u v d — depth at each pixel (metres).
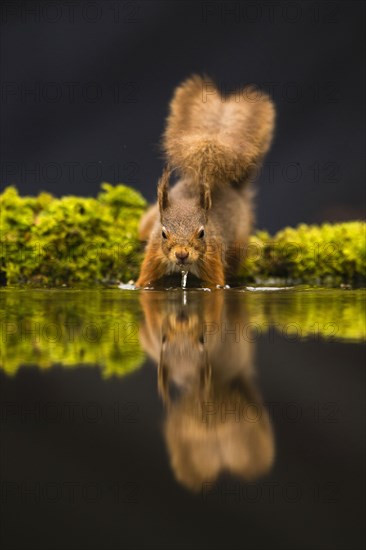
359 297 14.07
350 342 7.76
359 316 10.42
